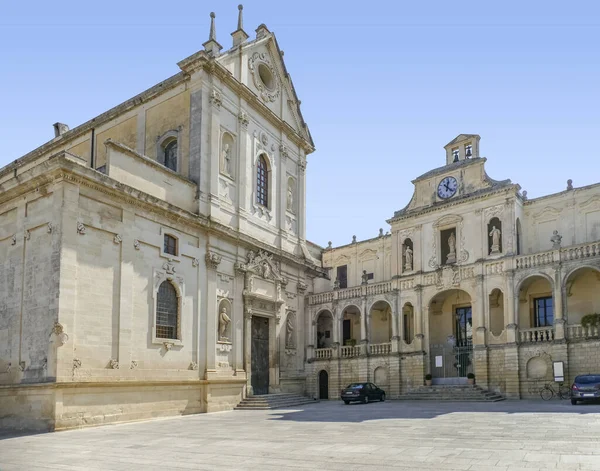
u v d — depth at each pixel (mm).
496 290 40844
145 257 28750
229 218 35844
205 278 33062
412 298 43219
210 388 31781
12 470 12523
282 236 41656
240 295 35875
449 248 43875
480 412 25812
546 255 37281
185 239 31828
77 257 24734
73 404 23578
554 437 16016
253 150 39219
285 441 16578
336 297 45781
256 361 37344
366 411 28484
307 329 45875
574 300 38844
